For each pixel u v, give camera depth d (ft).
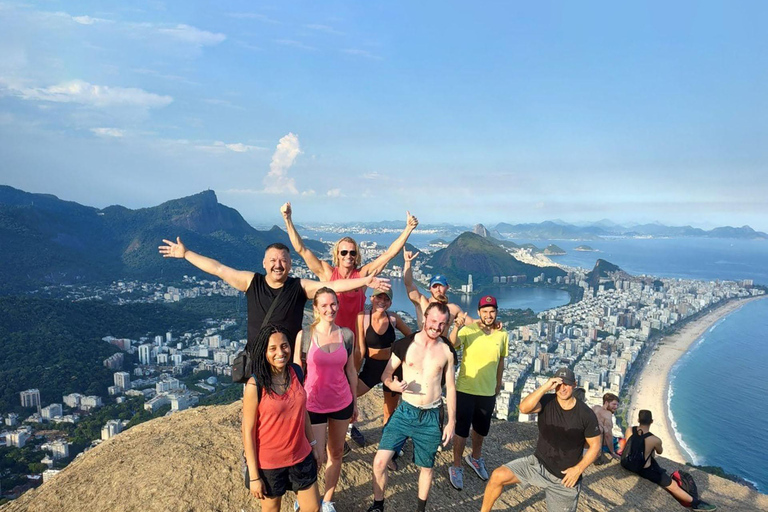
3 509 14.12
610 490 22.97
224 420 20.16
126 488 14.93
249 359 11.71
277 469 11.79
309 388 14.12
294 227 17.76
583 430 15.35
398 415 15.38
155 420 20.77
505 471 16.38
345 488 16.66
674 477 23.32
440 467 20.02
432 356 15.48
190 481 15.25
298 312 14.33
